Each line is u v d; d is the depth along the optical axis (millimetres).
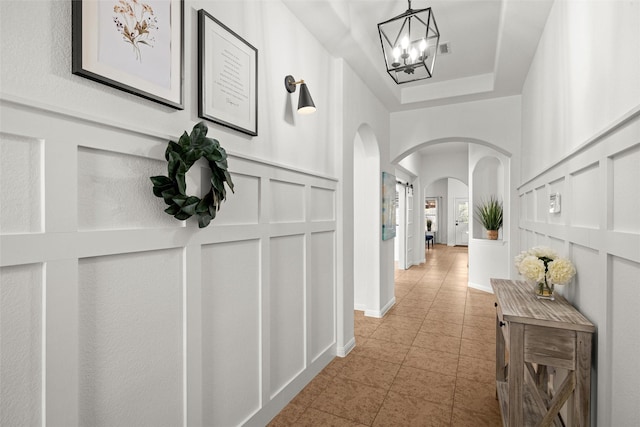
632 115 1089
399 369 2723
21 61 943
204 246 1603
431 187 13930
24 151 947
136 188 1271
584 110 1644
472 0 2553
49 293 988
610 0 1331
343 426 2000
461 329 3666
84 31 1073
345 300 3045
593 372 1472
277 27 2188
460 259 9336
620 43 1238
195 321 1512
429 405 2209
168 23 1381
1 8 906
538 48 2729
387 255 4441
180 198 1342
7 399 919
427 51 2197
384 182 4230
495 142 3943
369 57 3027
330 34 2629
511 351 1545
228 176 1546
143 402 1296
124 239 1204
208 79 1588
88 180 1112
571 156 1785
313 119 2625
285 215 2240
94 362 1132
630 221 1181
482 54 3350
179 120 1459
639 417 1112
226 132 1732
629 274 1189
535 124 2900
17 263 914
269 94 2094
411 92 4137
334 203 2959
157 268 1357
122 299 1224
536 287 1887
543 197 2537
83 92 1099
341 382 2514
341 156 2982
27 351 954
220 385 1691
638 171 1124
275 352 2137
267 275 2023
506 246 5137
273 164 2062
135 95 1264
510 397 1547
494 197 5789
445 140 4254
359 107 3396
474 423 2018
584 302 1640
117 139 1183
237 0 1834
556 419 1854
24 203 945
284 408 2182
